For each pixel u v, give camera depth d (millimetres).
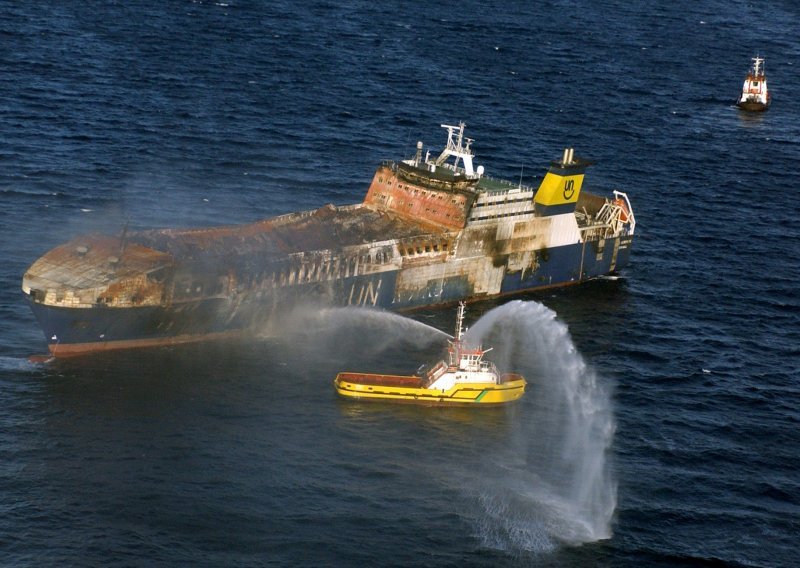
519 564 192375
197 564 184500
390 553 191875
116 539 189375
